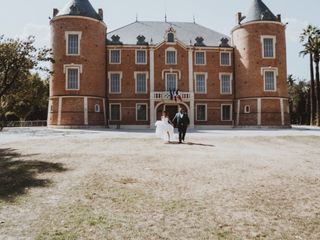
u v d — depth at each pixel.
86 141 19.94
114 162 12.05
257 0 43.56
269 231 5.55
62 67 38.50
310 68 48.09
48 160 12.57
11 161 12.49
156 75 42.81
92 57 39.53
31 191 8.04
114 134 26.00
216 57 44.34
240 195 7.69
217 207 6.81
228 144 18.75
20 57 26.83
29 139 21.41
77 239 5.20
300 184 8.73
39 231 5.52
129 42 43.56
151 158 12.99
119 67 42.62
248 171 10.39
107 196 7.60
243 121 42.41
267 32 41.78
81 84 38.56
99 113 40.06
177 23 49.09
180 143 19.11
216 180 9.18
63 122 37.75
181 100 41.53
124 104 42.34
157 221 6.00
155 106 41.59
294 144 18.97
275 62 41.75
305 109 65.19
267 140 21.11
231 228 5.68
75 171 10.41
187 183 8.84
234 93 44.31
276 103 41.22
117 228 5.66
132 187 8.41
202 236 5.34
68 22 38.81
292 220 6.08
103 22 41.34
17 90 30.02
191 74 43.34
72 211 6.54
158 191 8.04
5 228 5.65
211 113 43.72
